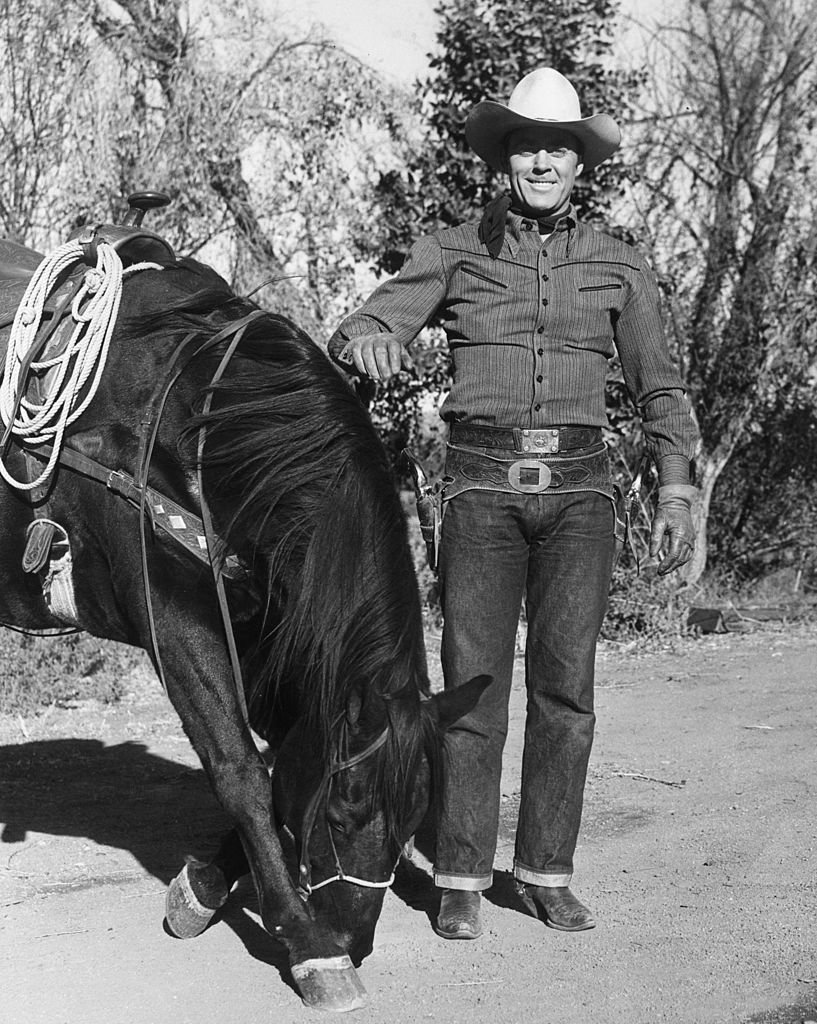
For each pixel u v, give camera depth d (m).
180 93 8.21
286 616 2.73
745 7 9.72
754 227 9.56
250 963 3.07
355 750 2.50
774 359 9.41
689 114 9.62
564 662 3.27
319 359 2.97
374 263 8.91
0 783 4.77
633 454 8.55
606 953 3.10
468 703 2.63
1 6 7.71
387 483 2.73
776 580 10.11
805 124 9.66
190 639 2.92
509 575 3.29
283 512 2.79
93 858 3.90
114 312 3.13
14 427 3.18
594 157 3.37
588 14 8.88
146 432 2.99
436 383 8.73
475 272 3.28
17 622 3.52
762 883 3.56
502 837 4.13
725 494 10.18
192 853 3.95
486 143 3.37
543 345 3.24
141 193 3.58
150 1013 2.79
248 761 2.89
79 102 7.97
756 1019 2.71
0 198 7.75
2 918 3.40
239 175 8.48
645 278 3.35
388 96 8.84
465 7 8.73
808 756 4.96
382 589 2.59
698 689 6.40
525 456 3.24
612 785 4.65
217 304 3.15
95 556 3.18
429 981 2.95
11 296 3.46
